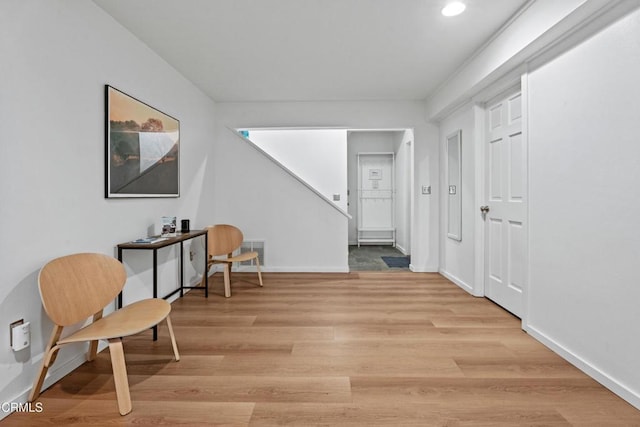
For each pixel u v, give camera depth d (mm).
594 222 1877
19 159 1663
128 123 2553
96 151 2227
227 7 2291
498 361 2100
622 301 1705
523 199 2535
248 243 4703
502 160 3080
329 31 2650
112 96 2359
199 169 4055
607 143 1788
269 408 1631
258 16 2414
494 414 1586
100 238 2266
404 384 1843
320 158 5898
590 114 1898
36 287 1769
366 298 3459
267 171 4664
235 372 1972
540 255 2369
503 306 3109
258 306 3203
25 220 1700
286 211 4672
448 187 4242
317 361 2105
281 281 4176
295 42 2834
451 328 2645
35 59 1749
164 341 2406
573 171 2035
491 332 2559
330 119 4547
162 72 3133
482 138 3410
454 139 4012
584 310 1958
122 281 2064
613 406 1643
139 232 2744
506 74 2789
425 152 4543
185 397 1721
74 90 2027
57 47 1893
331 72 3520
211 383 1853
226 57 3123
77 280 1803
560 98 2143
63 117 1941
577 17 1872
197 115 3982
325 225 4668
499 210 3148
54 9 1866
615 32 1734
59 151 1914
